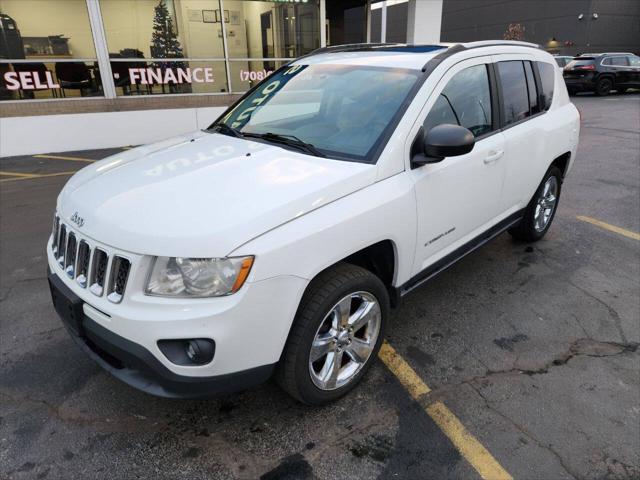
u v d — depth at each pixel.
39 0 9.87
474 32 40.31
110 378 2.83
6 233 5.19
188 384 2.05
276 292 2.07
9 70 9.98
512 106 3.64
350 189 2.37
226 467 2.24
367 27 14.12
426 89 2.81
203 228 2.00
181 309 1.97
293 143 2.79
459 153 2.50
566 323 3.39
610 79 20.86
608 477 2.17
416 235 2.74
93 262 2.17
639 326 3.35
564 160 4.59
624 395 2.68
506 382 2.79
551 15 34.03
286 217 2.12
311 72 3.41
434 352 3.07
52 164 8.91
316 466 2.24
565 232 5.04
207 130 3.47
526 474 2.19
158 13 10.97
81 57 10.52
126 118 10.74
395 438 2.39
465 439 2.38
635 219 5.40
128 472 2.21
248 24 12.06
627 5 32.44
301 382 2.35
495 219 3.67
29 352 3.07
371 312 2.62
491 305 3.62
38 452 2.31
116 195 2.33
